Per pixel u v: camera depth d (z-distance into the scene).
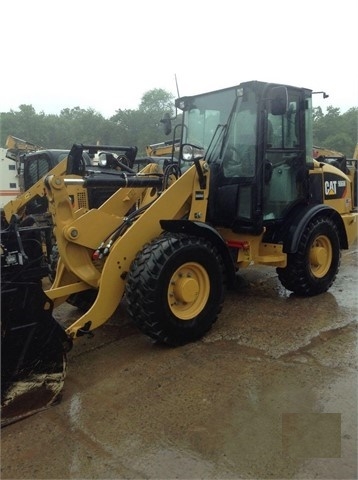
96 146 4.17
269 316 4.10
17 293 2.56
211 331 3.76
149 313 3.26
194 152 4.11
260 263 4.37
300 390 2.77
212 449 2.24
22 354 2.59
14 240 2.56
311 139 4.74
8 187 11.91
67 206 3.36
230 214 4.29
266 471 2.07
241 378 2.95
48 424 2.50
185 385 2.88
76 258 3.45
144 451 2.24
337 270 4.96
